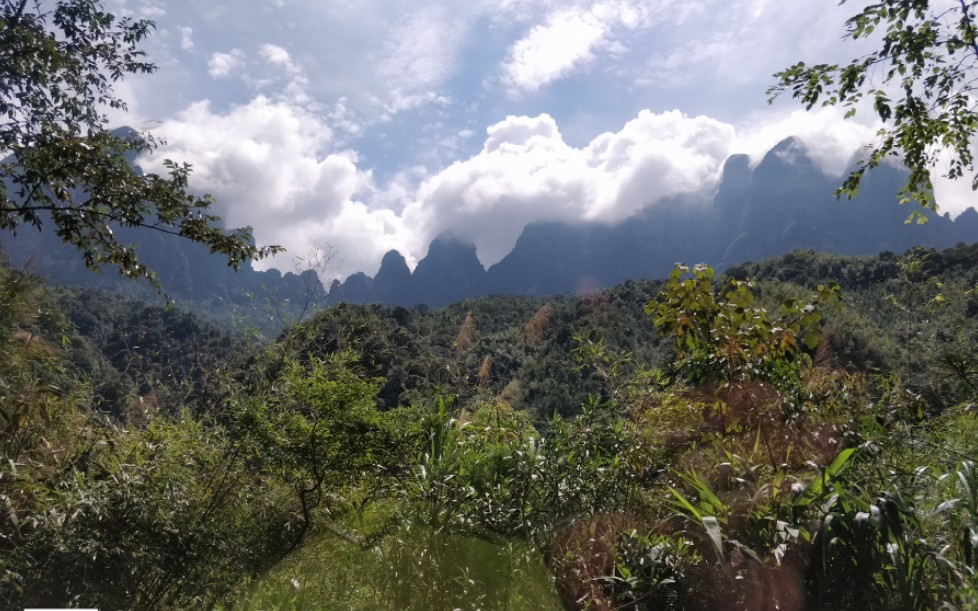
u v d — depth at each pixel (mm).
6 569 2936
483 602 3348
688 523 3445
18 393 4695
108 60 7188
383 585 3506
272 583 3811
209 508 3893
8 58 6266
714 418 4262
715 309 4457
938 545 3154
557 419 4285
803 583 3105
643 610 3047
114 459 3916
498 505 3648
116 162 6043
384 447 4316
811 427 4207
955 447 4371
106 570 3156
